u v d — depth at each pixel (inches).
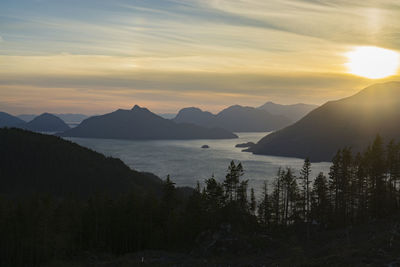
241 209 2972.4
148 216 2878.9
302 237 2640.3
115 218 2864.2
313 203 3021.7
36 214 2699.3
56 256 2551.7
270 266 1873.8
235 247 2394.2
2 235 2615.7
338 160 2979.8
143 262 2171.5
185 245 2696.9
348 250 1818.4
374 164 2984.7
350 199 2994.6
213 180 2893.7
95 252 2679.6
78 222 2839.6
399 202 3031.5
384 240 1800.0
